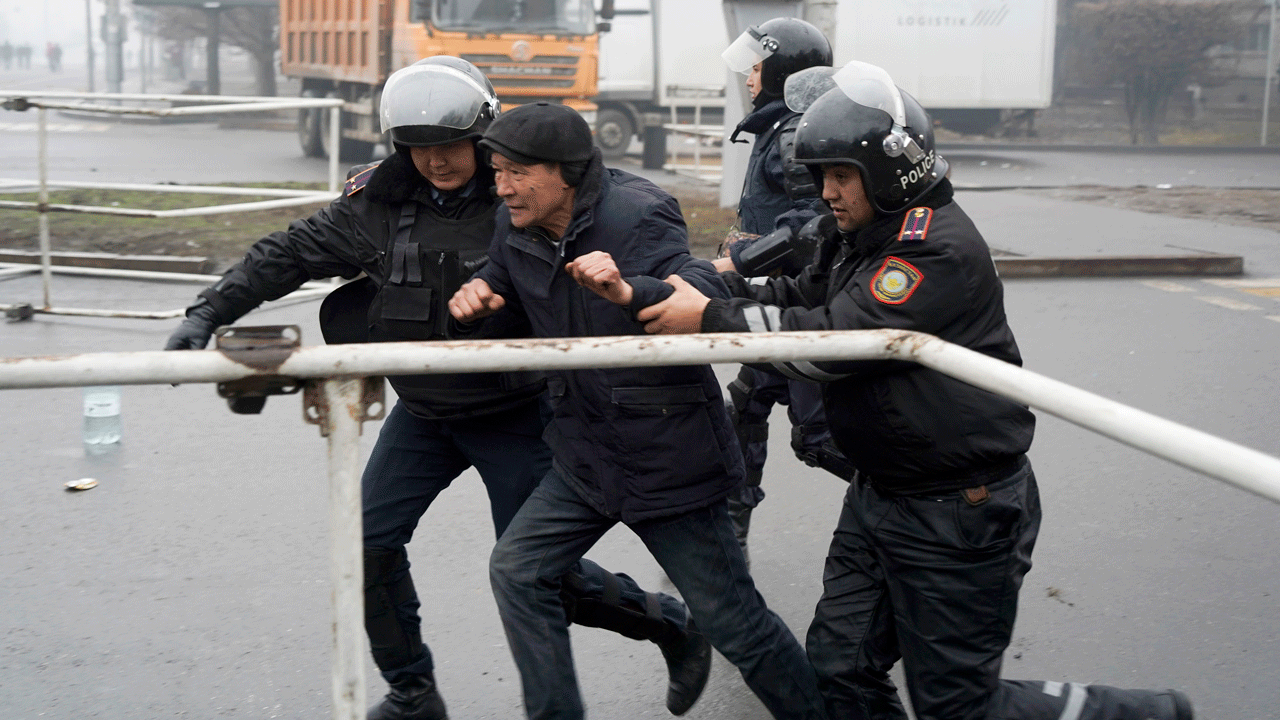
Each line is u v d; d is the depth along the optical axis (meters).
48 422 11.07
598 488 4.89
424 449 5.70
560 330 4.86
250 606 7.40
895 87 4.37
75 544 8.30
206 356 3.35
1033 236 20.81
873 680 4.81
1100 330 14.77
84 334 14.05
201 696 6.33
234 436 10.78
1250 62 61.72
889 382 4.32
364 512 5.63
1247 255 19.73
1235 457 2.75
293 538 8.48
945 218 4.32
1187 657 6.84
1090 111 60.56
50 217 21.73
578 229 4.69
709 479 4.81
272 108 14.52
